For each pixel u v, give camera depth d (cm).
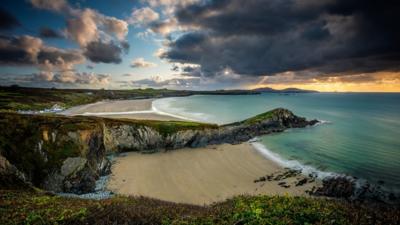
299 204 1098
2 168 2975
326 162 4328
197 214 1170
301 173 3850
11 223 1066
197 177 3781
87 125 4166
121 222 1057
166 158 4894
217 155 5059
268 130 7356
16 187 2730
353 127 7812
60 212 1176
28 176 3186
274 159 4656
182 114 11275
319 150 5122
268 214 975
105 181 3662
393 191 3098
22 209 1283
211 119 9550
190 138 5941
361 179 3500
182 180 3662
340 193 3083
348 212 948
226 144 6000
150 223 1053
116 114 11425
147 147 5684
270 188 3331
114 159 4866
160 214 1188
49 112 12612
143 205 1488
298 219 911
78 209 1199
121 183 3575
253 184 3478
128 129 5594
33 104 13850
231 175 3850
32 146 3469
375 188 3191
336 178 3553
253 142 6116
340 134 6712
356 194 3056
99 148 4272
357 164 4150
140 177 3806
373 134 6606
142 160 4769
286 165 4275
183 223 1015
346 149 5103
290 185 3409
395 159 4366
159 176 3844
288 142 5972
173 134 5850
